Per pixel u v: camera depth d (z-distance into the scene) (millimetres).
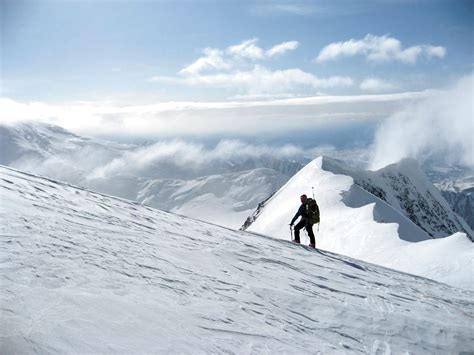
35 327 4211
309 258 15000
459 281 20984
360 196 58469
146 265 7906
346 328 8508
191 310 6418
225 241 13547
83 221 9781
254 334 6398
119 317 5160
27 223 7727
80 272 6172
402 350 8352
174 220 15117
